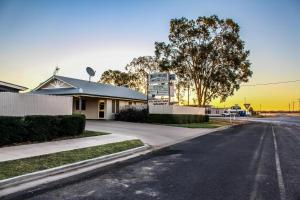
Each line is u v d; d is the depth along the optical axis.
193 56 48.69
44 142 14.58
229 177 8.34
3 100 14.03
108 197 6.45
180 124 33.25
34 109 15.57
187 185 7.45
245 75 49.38
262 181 7.90
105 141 15.49
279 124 44.38
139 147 14.20
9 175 7.98
